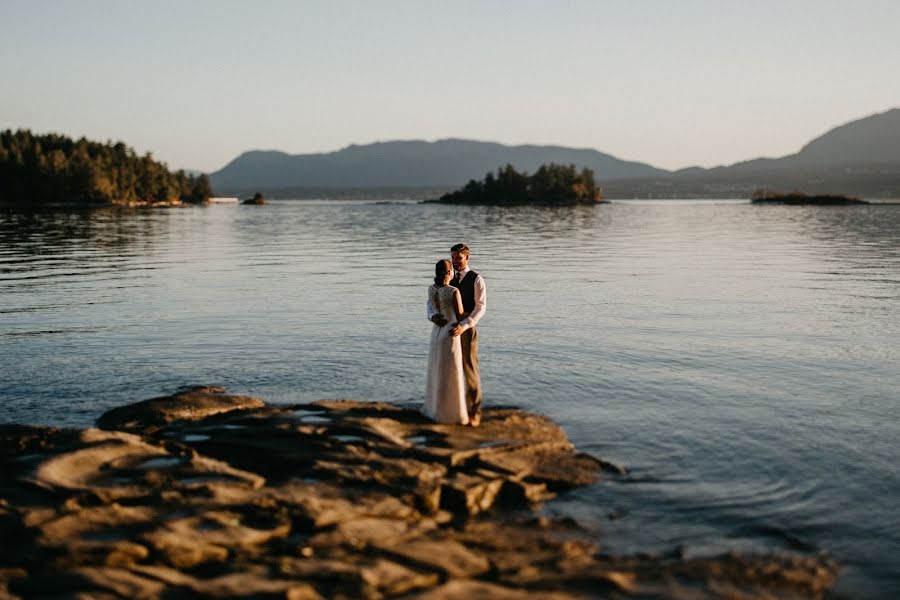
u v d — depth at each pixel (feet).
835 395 35.83
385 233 199.52
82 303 66.64
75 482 21.45
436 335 29.84
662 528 21.35
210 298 69.97
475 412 30.22
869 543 20.49
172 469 22.72
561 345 47.44
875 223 248.73
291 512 20.15
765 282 82.33
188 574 17.26
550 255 122.11
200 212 418.72
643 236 182.29
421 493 21.76
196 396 32.68
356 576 17.03
